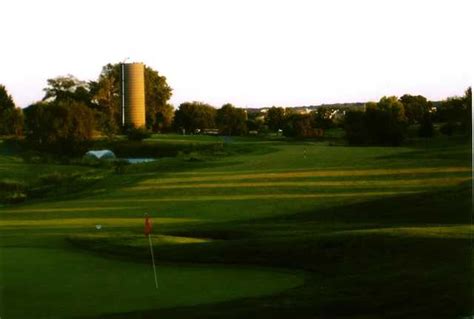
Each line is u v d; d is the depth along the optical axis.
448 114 81.12
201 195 41.12
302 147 72.88
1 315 12.95
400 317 12.68
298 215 32.31
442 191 32.81
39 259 19.88
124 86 123.88
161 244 21.81
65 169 66.88
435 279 14.64
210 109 135.88
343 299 13.70
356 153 58.91
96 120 96.88
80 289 15.26
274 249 19.17
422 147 65.38
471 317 12.54
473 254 16.66
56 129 84.94
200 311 13.09
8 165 69.31
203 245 20.41
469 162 47.50
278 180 44.84
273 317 12.82
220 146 78.00
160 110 138.00
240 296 14.36
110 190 46.12
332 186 41.66
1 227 31.84
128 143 93.62
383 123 80.38
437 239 18.42
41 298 14.34
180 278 16.50
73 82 125.62
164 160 63.69
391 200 32.62
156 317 12.68
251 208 35.97
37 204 42.75
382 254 17.75
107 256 20.38
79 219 34.59
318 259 18.06
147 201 40.19
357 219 29.69
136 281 16.19
